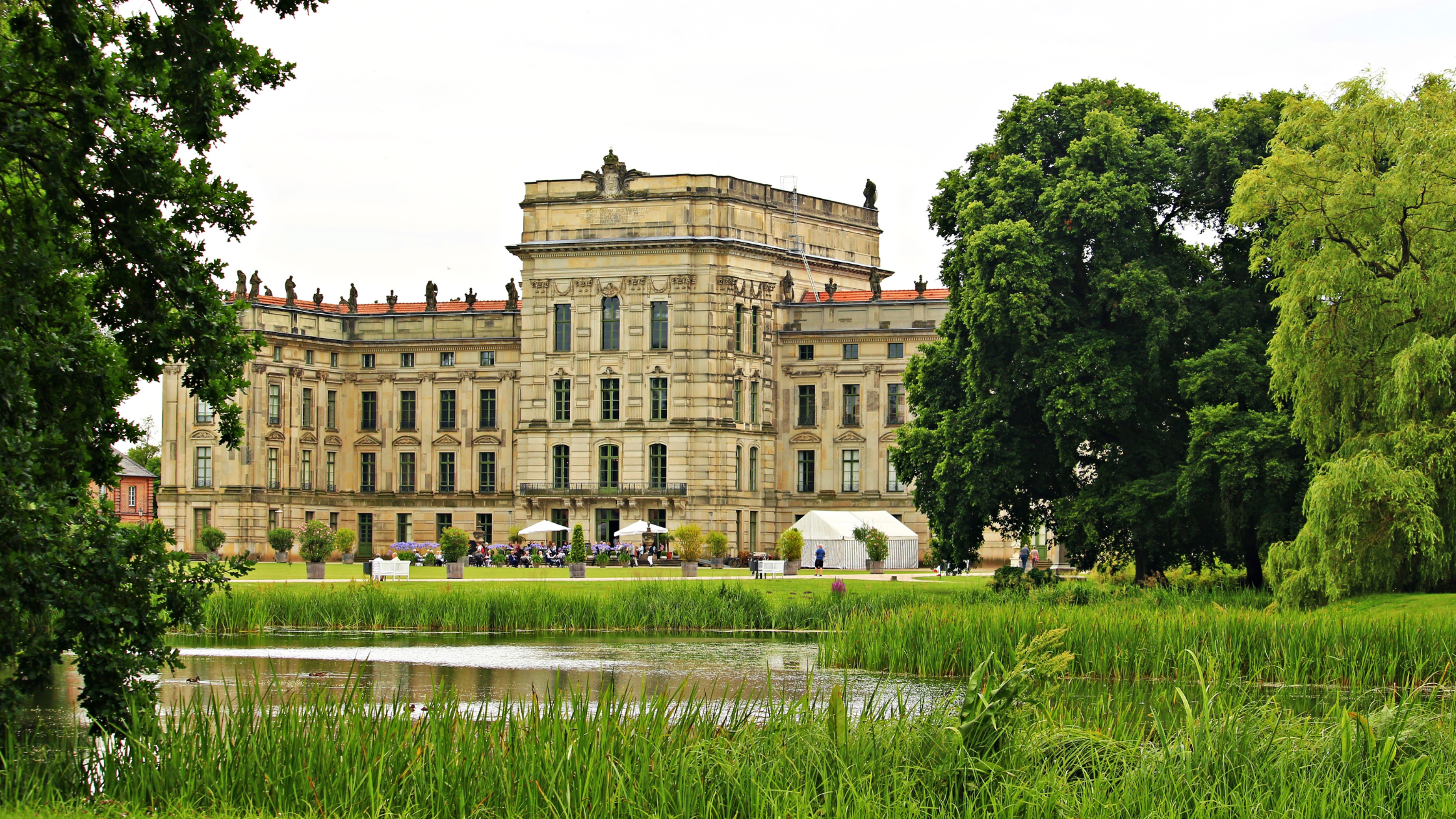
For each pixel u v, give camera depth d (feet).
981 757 92.58
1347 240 205.26
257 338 114.11
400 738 92.99
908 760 92.07
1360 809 87.81
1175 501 249.75
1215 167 273.13
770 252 442.09
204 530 432.66
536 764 89.20
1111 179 271.49
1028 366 273.33
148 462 636.89
